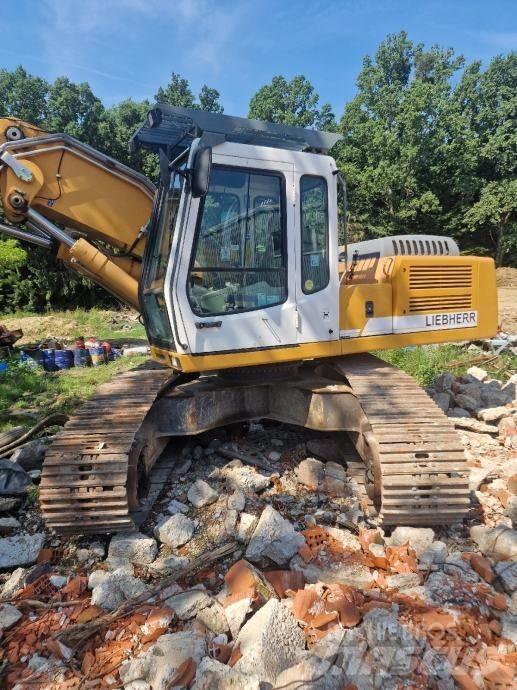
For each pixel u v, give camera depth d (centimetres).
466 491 321
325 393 430
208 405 435
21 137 445
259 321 399
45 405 738
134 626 254
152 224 425
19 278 2264
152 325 443
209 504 372
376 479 340
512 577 274
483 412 568
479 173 3666
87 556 326
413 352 813
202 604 260
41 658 242
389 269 480
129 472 339
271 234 404
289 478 414
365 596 269
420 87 3288
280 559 300
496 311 551
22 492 405
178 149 463
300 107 3897
